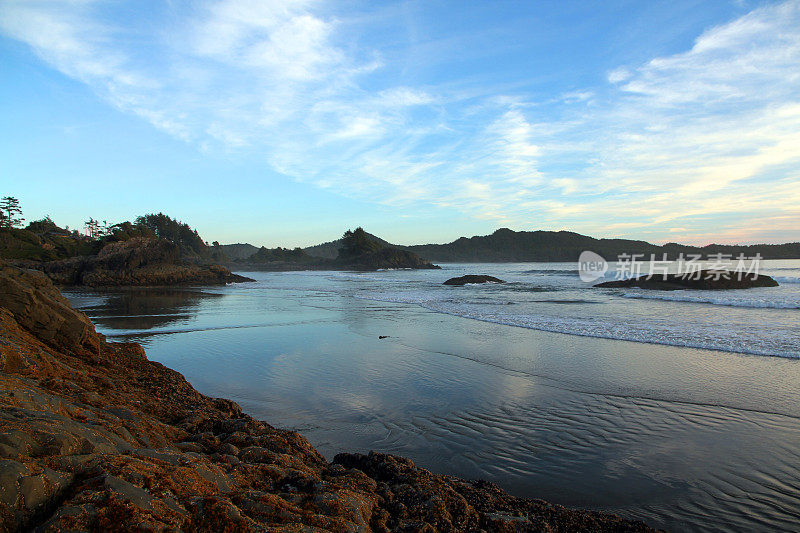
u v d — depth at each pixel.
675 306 21.94
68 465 2.79
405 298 29.09
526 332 14.99
